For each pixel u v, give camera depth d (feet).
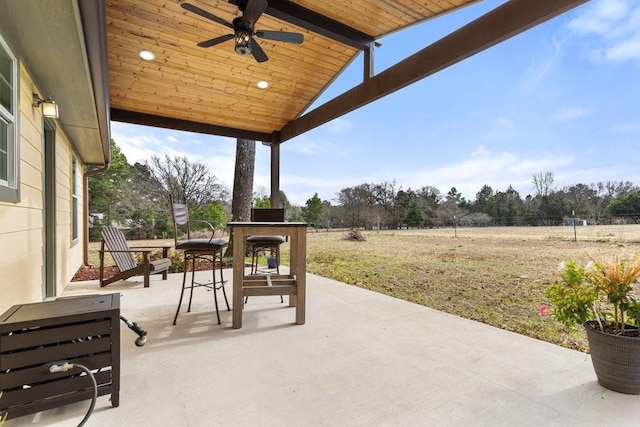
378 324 9.03
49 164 12.07
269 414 4.94
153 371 6.30
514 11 7.95
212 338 8.01
